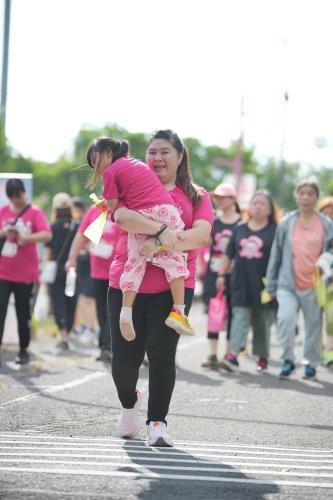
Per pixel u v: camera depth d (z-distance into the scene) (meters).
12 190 22.34
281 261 21.97
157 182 12.10
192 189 12.47
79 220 32.00
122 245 12.53
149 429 12.42
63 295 27.73
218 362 23.02
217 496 9.71
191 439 13.32
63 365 22.78
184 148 12.56
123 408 13.04
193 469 10.89
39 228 22.52
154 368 12.37
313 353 21.67
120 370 12.59
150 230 11.84
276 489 10.07
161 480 10.28
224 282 23.70
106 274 23.73
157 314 12.27
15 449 11.81
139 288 12.24
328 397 18.50
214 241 24.75
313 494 9.90
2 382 19.23
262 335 23.27
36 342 29.27
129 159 12.20
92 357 25.08
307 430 14.54
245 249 22.92
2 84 36.72
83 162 12.79
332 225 21.62
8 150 45.44
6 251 22.17
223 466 11.13
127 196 12.06
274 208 23.19
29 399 16.83
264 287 22.78
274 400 17.89
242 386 20.00
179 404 16.97
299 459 11.80
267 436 13.88
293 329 21.53
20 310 22.48
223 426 14.66
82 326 31.28
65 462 11.03
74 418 14.86
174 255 12.07
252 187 83.81
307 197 21.41
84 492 9.64
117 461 11.20
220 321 23.31
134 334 12.16
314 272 21.48
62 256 27.88
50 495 9.49
